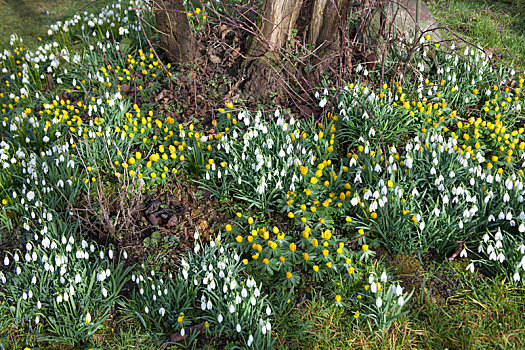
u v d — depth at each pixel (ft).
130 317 3.50
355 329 3.41
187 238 3.88
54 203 4.02
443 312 3.45
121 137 4.32
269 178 3.88
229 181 4.15
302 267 3.69
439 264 3.68
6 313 3.50
